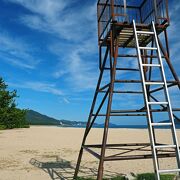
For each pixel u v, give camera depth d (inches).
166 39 259.4
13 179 328.2
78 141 783.7
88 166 408.5
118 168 385.7
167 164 414.9
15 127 1626.5
